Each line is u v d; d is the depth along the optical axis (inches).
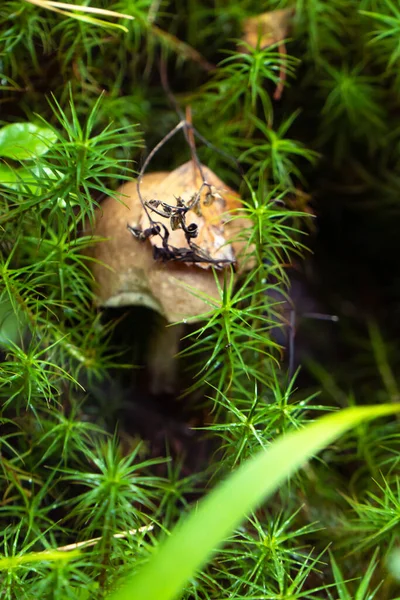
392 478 15.4
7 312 14.4
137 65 16.4
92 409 15.5
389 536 14.1
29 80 15.6
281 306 16.0
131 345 15.7
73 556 12.8
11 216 14.2
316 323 18.1
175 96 16.6
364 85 16.9
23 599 13.0
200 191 14.3
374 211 18.4
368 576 13.3
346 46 17.0
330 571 14.7
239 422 14.1
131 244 14.2
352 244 18.7
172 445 15.7
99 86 16.0
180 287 14.1
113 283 14.4
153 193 14.4
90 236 14.4
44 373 14.2
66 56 15.4
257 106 16.5
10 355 14.4
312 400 17.2
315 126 17.5
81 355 14.8
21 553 13.2
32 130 14.4
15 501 14.5
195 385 14.4
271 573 13.6
